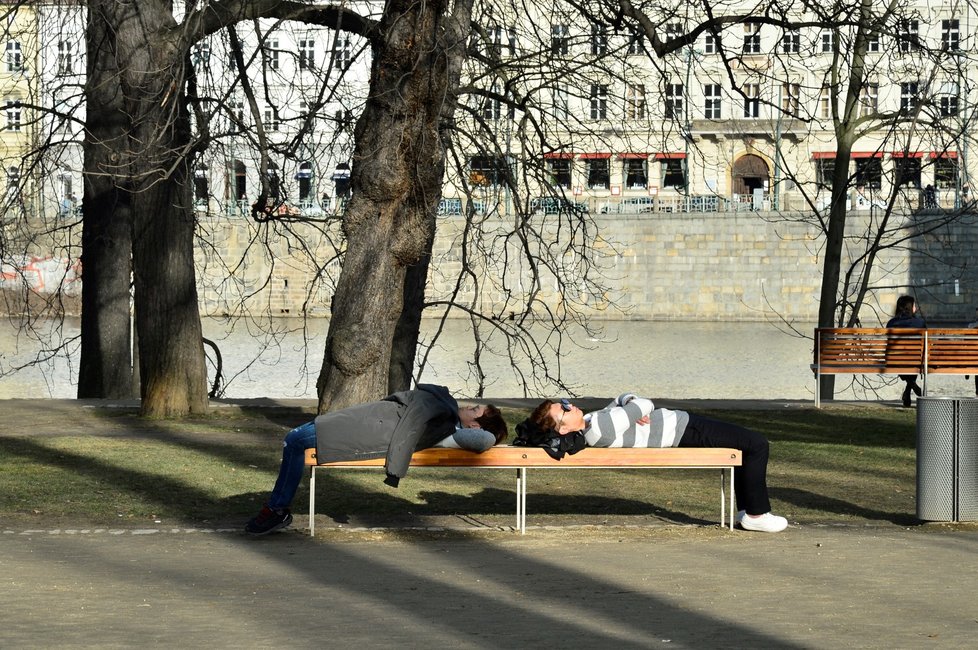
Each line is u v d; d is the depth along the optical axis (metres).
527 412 30.34
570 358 71.69
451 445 15.20
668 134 33.59
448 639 9.72
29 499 18.02
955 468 16.28
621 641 9.64
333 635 9.86
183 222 29.50
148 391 29.64
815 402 32.34
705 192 110.69
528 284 105.06
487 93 28.66
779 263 109.19
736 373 63.03
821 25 26.00
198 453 23.17
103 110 35.91
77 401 32.75
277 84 30.64
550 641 9.65
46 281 70.38
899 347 31.12
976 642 9.59
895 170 37.47
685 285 111.00
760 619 10.52
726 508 17.92
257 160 26.41
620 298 111.69
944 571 12.89
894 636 9.81
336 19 24.52
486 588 12.06
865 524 16.45
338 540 15.08
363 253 22.11
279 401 32.41
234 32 27.39
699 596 11.61
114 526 16.05
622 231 111.50
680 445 15.63
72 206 60.03
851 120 37.38
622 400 15.66
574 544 14.82
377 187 21.58
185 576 12.67
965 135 34.81
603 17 26.70
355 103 31.11
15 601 11.22
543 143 29.67
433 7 20.45
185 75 27.02
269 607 11.08
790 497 18.89
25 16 35.06
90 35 34.31
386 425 14.96
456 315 106.00
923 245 104.50
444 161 25.91
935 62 30.34
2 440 24.81
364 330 22.14
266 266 103.12
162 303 29.47
